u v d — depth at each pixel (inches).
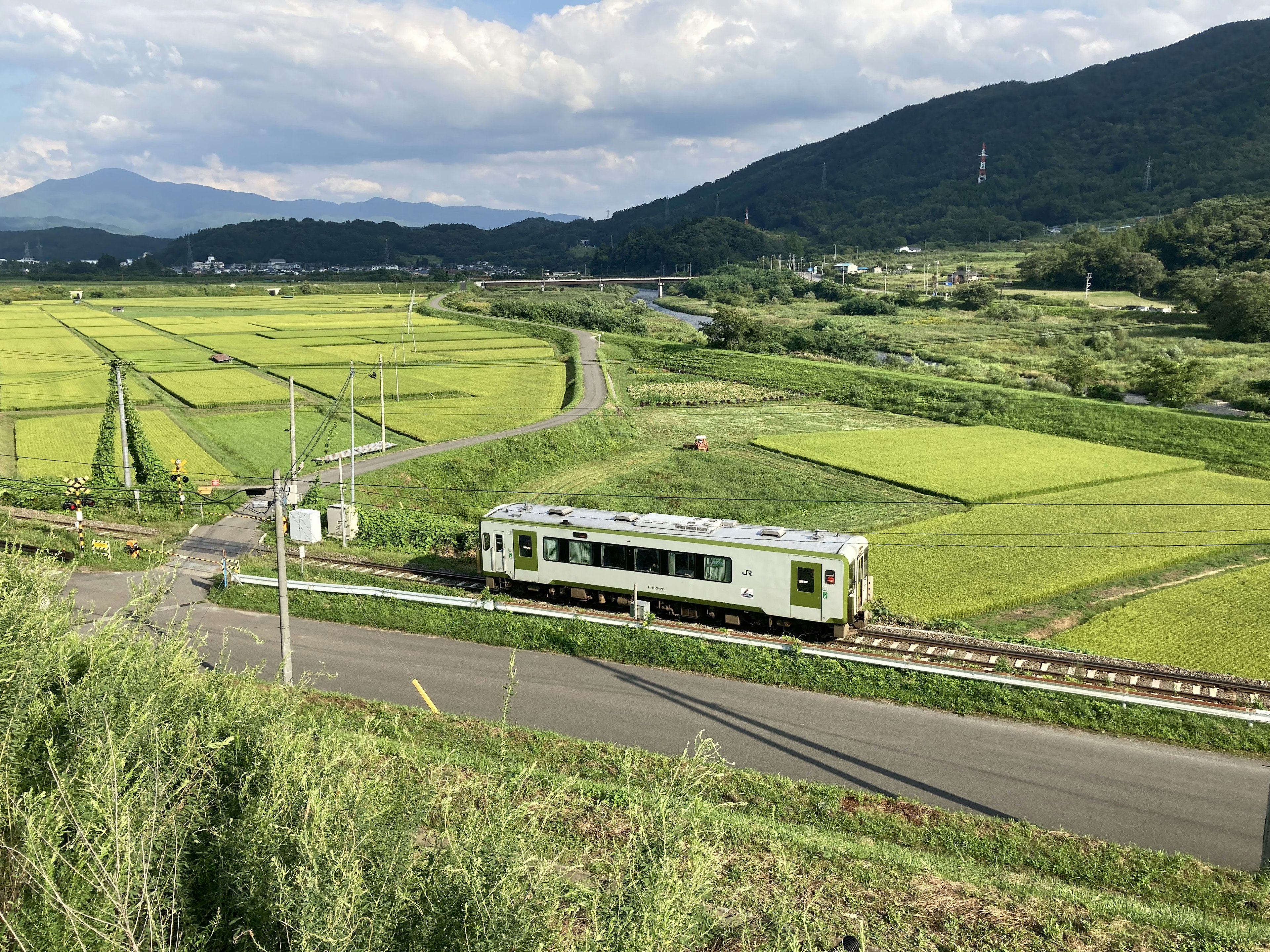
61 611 525.7
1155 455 3093.0
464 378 4559.5
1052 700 1148.5
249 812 405.4
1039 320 6934.1
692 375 5098.4
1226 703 1141.1
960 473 2829.7
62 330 6230.3
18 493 2298.2
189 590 1689.2
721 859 462.0
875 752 1060.5
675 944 362.3
